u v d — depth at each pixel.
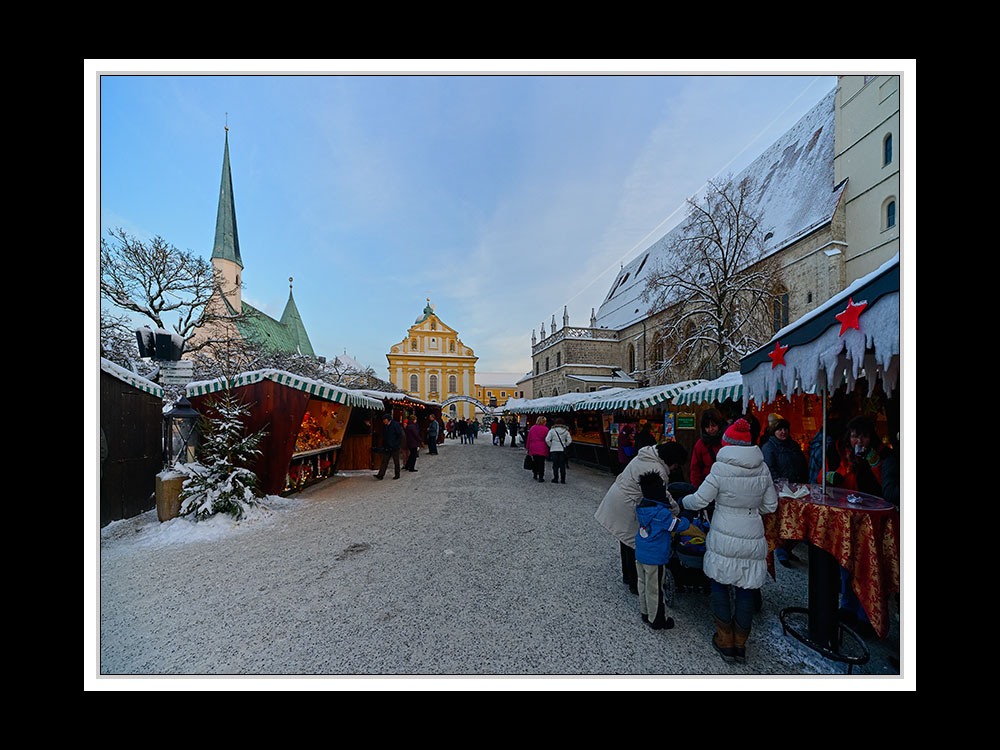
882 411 4.61
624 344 38.97
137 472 6.02
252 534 5.20
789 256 22.02
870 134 19.22
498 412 41.69
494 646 2.73
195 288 20.20
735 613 2.55
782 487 2.96
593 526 5.64
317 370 26.20
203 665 2.53
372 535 5.17
